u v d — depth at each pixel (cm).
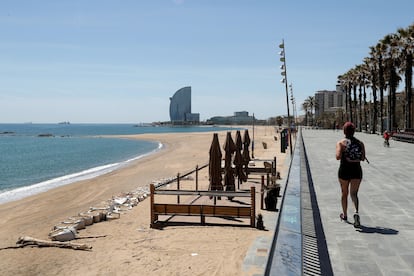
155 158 4275
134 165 3597
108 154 5306
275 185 1180
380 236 586
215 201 1224
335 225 654
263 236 897
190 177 2183
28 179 2889
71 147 6938
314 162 1839
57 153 5550
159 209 1072
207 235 952
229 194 1035
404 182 1179
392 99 4744
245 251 812
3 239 1059
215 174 1285
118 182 2436
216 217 1118
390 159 1980
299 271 237
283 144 3638
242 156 1691
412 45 4103
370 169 1530
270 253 243
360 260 479
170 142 8006
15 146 7325
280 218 331
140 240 957
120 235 1024
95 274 757
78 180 2688
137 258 826
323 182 1184
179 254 829
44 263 838
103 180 2594
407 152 2470
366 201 876
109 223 1178
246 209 1012
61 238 1002
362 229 627
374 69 5897
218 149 1292
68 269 797
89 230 1101
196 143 7162
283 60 2409
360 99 7438
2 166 3847
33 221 1353
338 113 12406
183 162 3612
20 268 815
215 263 758
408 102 4266
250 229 983
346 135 659
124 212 1348
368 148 2884
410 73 4234
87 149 6388
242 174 1577
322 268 450
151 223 1073
